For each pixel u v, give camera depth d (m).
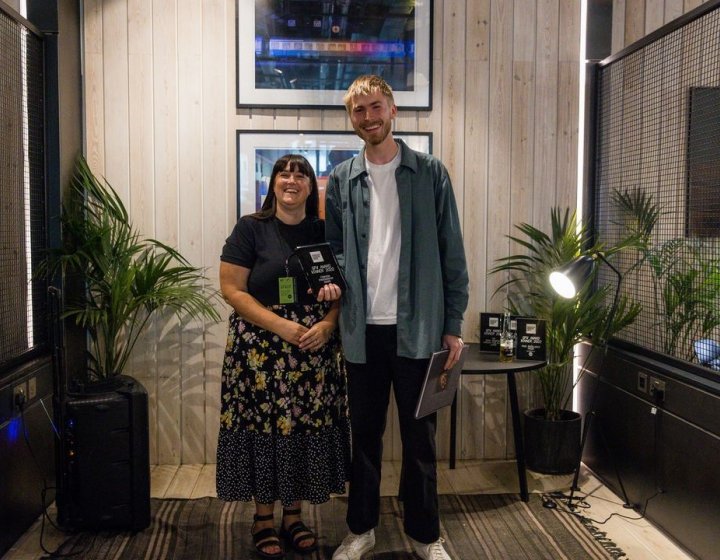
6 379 2.51
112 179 3.37
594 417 3.37
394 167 2.37
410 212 2.34
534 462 3.33
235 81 3.39
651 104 3.04
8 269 2.68
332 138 3.43
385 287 2.37
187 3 3.35
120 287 2.95
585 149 3.52
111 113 3.35
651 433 2.80
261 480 2.47
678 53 2.83
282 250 2.50
